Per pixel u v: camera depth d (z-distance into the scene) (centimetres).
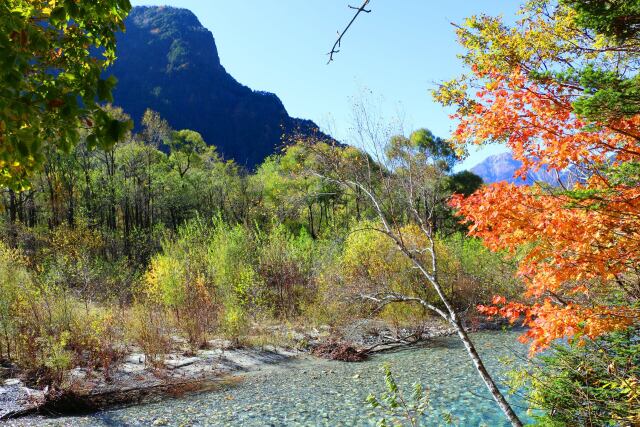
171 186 4725
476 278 1998
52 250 2395
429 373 1362
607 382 544
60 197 3650
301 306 2045
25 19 300
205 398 1154
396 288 1878
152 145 4978
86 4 317
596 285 569
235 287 2002
